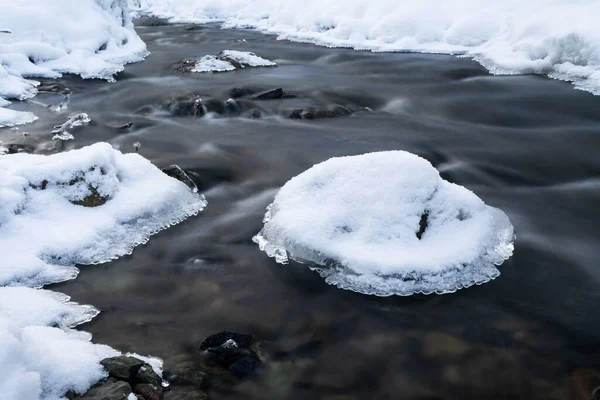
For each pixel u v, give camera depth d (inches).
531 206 219.0
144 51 623.8
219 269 163.5
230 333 130.0
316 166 185.3
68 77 460.1
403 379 121.0
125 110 375.9
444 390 117.9
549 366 124.1
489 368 123.9
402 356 128.1
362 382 119.8
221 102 376.5
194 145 297.3
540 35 485.7
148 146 294.4
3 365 76.5
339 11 746.2
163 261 167.0
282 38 765.3
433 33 615.5
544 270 164.1
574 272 163.6
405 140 311.1
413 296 148.6
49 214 173.8
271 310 144.4
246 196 223.6
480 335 134.9
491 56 518.9
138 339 129.6
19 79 420.8
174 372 117.0
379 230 161.2
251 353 126.1
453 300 147.6
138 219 183.9
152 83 456.1
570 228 196.2
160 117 362.9
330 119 357.7
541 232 191.8
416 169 172.1
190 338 131.4
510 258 170.2
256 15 1013.8
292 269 162.4
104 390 98.2
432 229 166.4
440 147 298.7
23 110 363.6
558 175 256.2
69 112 364.8
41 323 125.3
